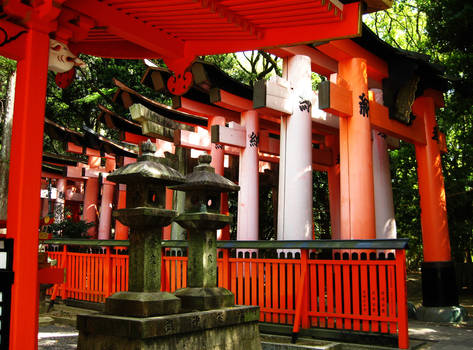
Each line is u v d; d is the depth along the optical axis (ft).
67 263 33.78
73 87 67.10
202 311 15.11
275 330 21.77
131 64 62.49
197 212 16.90
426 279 32.12
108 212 56.44
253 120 34.09
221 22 16.99
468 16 36.81
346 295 20.59
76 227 53.21
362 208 24.68
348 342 20.15
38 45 14.53
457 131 51.47
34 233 13.66
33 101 14.15
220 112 36.81
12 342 12.92
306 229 26.53
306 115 27.58
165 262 27.07
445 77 31.73
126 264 29.68
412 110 33.99
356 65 25.96
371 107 26.91
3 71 45.27
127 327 13.19
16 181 13.73
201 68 29.60
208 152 37.78
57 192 67.41
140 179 14.78
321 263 21.26
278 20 16.40
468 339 23.86
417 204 50.42
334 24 15.75
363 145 25.20
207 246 16.79
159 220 14.70
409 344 19.99
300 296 21.20
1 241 13.58
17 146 13.94
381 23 62.49
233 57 69.56
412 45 60.90
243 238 33.04
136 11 17.13
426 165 33.37
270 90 26.27
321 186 62.64
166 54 19.58
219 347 15.26
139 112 32.83
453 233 48.98
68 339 23.58
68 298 33.14
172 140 36.32
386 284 19.80
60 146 75.15
